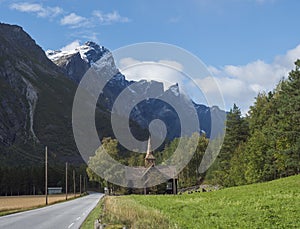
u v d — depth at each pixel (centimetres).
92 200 7725
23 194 14588
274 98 8212
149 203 4078
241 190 5106
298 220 2334
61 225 2673
